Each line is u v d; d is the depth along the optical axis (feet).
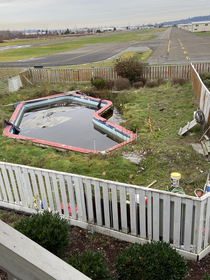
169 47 116.26
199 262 9.40
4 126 35.04
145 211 10.06
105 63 79.77
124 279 7.76
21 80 58.70
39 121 39.88
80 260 7.86
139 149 24.27
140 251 8.21
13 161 23.93
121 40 197.16
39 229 9.11
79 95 49.32
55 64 85.40
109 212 11.07
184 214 9.39
